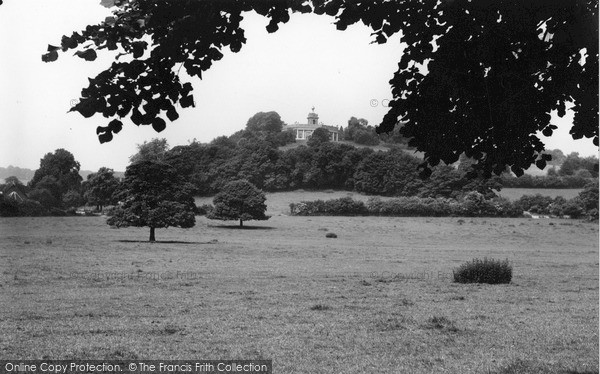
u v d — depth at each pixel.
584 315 26.47
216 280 38.66
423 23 7.49
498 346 19.52
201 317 24.30
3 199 125.00
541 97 8.02
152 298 29.75
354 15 7.32
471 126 8.07
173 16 6.86
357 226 115.06
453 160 8.50
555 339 20.72
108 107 7.35
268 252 66.12
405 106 8.30
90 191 148.75
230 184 114.75
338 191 163.00
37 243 68.75
